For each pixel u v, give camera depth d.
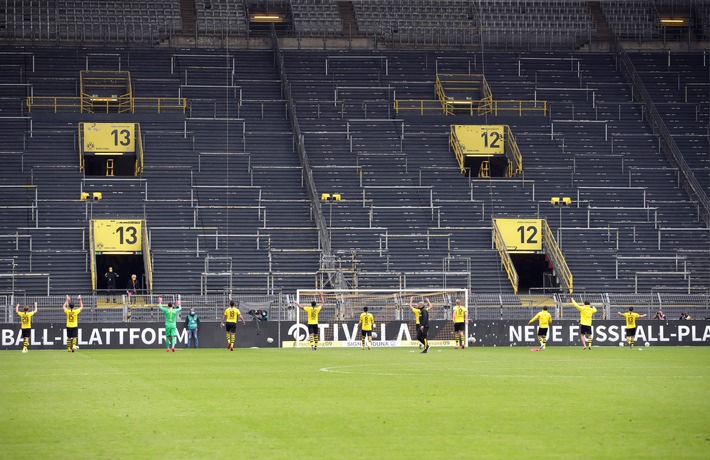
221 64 147.00
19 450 30.62
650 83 150.75
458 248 124.81
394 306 99.25
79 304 97.00
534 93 146.88
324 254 119.56
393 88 145.75
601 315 104.31
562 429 34.66
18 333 93.69
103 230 120.19
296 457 29.20
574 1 157.50
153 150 133.38
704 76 152.50
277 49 147.62
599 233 128.38
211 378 57.16
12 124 134.00
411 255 123.12
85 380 56.00
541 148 139.88
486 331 99.19
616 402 43.16
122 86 141.50
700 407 41.25
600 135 142.38
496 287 120.94
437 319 99.62
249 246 122.25
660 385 51.91
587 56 154.62
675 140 142.75
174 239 121.94
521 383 53.09
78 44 147.75
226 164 133.12
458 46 155.00
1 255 117.81
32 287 114.88
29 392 48.59
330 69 148.38
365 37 154.50
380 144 138.75
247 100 141.75
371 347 97.69
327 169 134.12
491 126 140.38
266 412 39.84
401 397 45.53
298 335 97.31
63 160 130.88
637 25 158.50
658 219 131.38
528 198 133.00
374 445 31.27
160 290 115.75
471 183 134.12
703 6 160.12
